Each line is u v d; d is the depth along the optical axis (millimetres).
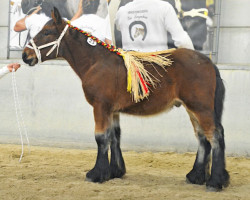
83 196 4770
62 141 8508
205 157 5531
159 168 6777
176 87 5234
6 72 5484
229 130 7840
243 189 5344
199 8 7871
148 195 4875
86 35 5633
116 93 5402
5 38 9562
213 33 8094
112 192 4980
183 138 8047
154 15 7969
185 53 5309
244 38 8633
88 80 5465
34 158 7246
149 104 5355
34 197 4637
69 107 8477
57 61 8484
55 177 5777
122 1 8219
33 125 8609
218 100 5176
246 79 7750
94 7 8305
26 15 8602
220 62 8758
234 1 8625
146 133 8180
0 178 5570
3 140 8734
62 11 8422
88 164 6848
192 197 4805
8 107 8664
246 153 7797
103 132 5395
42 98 8547
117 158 5848
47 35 5637
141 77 5230
